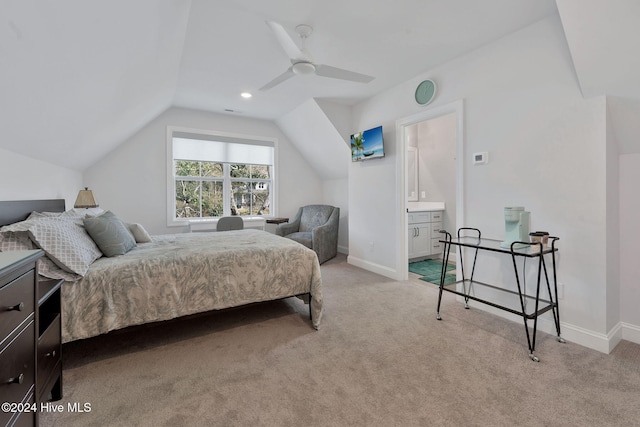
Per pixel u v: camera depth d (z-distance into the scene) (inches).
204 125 187.0
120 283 75.1
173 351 80.3
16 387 38.1
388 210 152.4
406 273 147.7
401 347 81.9
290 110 184.2
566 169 86.0
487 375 68.7
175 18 81.4
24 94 56.1
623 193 85.3
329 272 162.1
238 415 56.4
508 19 90.1
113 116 108.7
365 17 88.8
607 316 80.0
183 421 54.9
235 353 79.2
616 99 76.9
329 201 227.5
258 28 94.9
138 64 86.0
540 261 80.0
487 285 102.4
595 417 55.3
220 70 126.3
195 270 85.1
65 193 124.4
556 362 74.1
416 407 58.2
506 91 99.5
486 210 106.2
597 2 64.9
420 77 130.0
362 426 53.4
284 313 107.2
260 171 212.4
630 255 84.9
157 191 174.6
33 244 66.9
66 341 68.2
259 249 96.3
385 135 151.4
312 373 69.9
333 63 119.3
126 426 53.7
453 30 96.0
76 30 51.1
